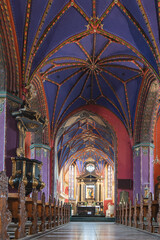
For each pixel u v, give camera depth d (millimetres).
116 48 19188
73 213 41344
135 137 23516
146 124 22859
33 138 22906
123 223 18828
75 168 44250
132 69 20969
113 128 25234
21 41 15508
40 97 21953
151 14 14336
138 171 22812
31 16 14898
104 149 36906
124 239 7980
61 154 33375
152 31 14781
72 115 25906
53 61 19016
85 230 12500
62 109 24281
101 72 22469
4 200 5473
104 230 12664
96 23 16688
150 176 22406
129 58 19844
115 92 23578
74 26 16703
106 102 25375
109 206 36406
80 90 24234
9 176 14438
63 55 19156
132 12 14938
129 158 24578
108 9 15609
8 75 15383
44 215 10242
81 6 15656
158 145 25672
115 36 17141
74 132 31875
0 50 15094
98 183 43781
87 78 23266
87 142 37219
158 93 21047
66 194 40750
